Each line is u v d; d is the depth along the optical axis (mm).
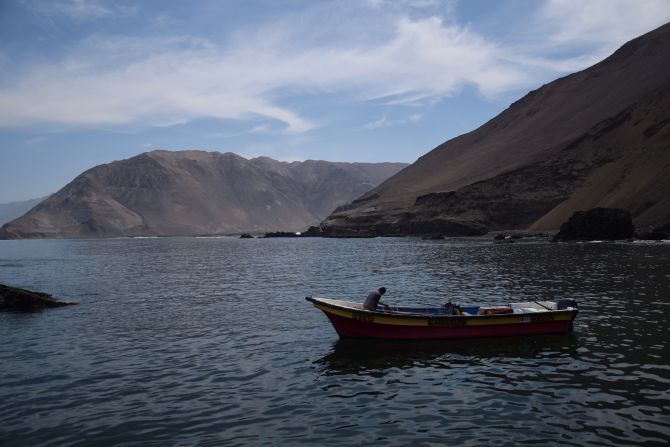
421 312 22000
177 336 22797
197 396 14867
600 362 16969
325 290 37031
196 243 178250
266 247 120500
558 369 16438
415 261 59594
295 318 26188
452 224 154625
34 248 169375
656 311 24656
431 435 11836
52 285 45719
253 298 33969
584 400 13664
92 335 23438
